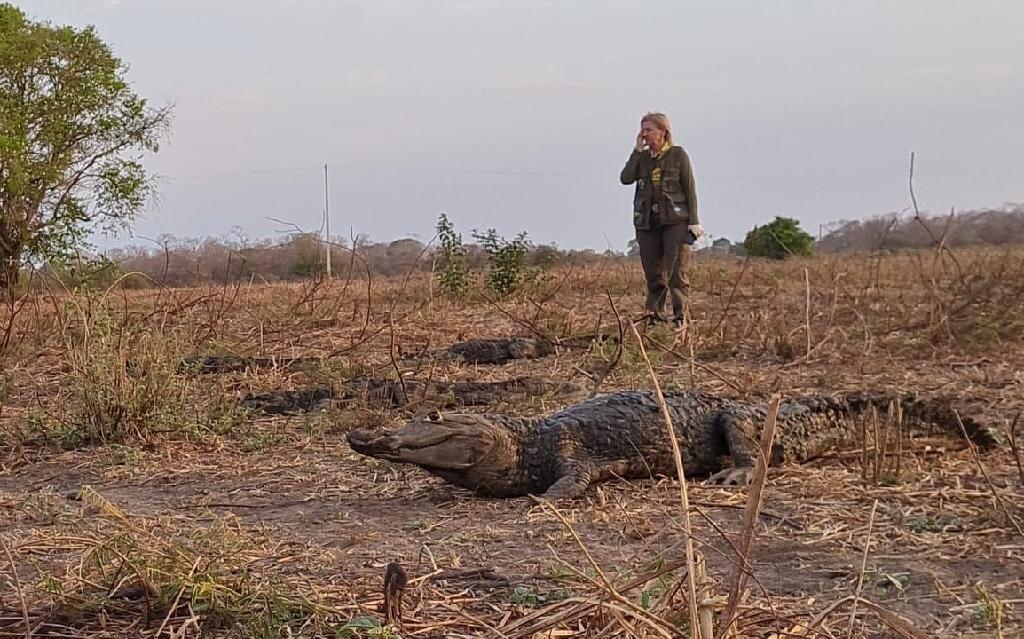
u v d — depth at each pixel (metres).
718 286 20.41
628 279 21.91
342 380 10.31
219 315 13.85
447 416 6.56
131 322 11.46
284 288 18.84
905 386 9.49
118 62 27.20
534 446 6.77
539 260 22.55
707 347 11.69
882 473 6.55
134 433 8.31
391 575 3.92
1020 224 20.72
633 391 7.52
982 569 4.73
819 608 4.11
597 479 6.78
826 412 7.58
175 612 4.10
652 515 5.83
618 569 4.66
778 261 26.66
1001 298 12.45
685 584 3.50
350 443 6.44
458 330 14.85
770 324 12.30
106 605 4.16
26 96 26.12
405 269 17.83
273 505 6.39
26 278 15.17
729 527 5.53
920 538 5.19
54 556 5.04
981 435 7.45
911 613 4.15
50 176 24.14
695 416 7.26
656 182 12.99
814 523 5.54
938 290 13.27
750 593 4.17
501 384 10.13
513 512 6.12
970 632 3.94
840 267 19.67
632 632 3.29
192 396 9.66
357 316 16.27
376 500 6.49
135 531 4.32
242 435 8.47
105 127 26.62
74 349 9.77
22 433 8.48
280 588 4.13
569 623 3.73
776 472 6.87
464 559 5.01
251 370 11.33
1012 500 5.77
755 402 8.41
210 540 4.73
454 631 3.93
